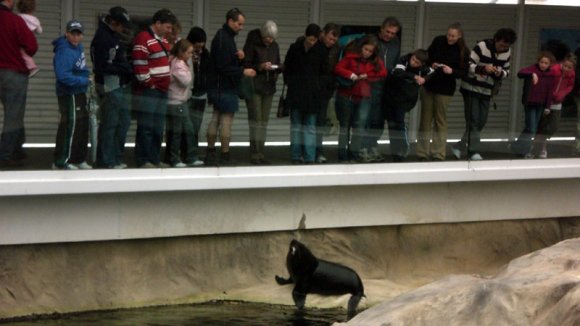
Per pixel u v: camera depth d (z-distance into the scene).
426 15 14.38
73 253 11.47
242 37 13.49
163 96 11.00
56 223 11.10
